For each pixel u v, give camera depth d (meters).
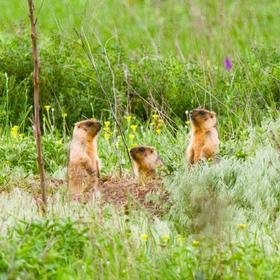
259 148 14.48
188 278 9.77
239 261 10.07
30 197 13.17
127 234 10.80
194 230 11.40
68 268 10.02
